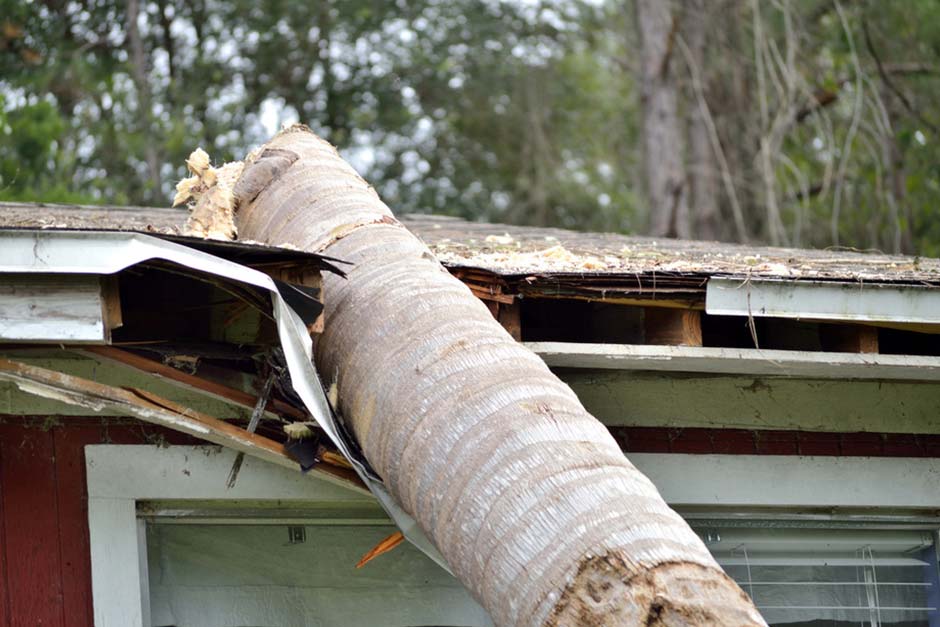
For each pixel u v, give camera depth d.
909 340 4.84
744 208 19.67
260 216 4.38
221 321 4.08
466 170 23.84
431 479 3.21
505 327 4.09
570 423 3.20
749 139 19.53
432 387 3.34
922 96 18.58
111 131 17.41
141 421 4.30
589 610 2.84
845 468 4.82
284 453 3.95
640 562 2.84
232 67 21.94
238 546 4.44
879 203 17.56
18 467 4.23
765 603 4.83
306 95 22.55
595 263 4.43
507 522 3.02
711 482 4.70
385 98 23.17
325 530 4.50
